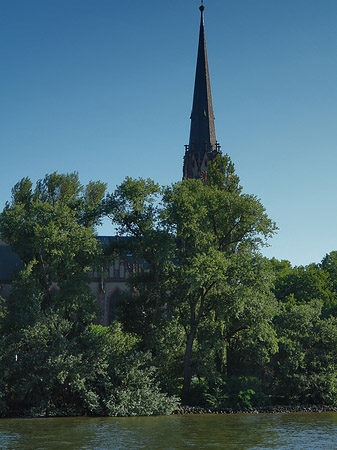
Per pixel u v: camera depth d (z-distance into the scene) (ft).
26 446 87.04
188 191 161.38
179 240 167.43
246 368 166.61
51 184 240.94
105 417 131.23
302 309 174.70
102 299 289.53
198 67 338.34
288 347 163.32
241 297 149.07
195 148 331.16
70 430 106.73
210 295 162.09
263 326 156.25
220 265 146.51
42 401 132.46
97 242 155.43
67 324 142.92
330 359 167.12
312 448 86.63
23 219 156.15
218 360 167.94
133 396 136.67
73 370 132.57
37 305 140.46
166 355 156.76
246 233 169.68
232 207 165.27
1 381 131.75
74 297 152.35
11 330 146.30
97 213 164.25
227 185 184.85
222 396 149.69
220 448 86.17
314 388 160.66
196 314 167.94
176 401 145.18
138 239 166.30
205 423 120.16
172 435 100.58
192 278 143.13
